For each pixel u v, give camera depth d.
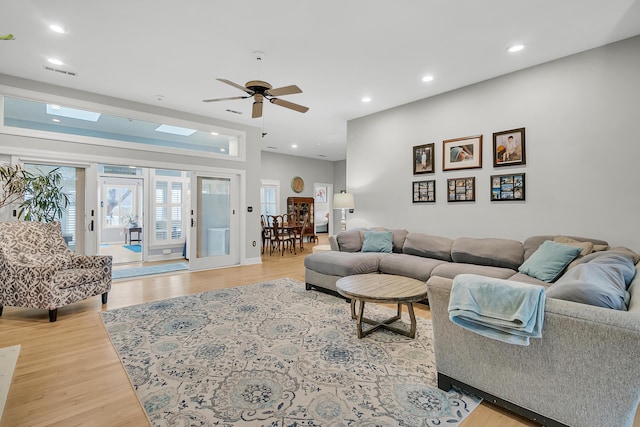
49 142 4.16
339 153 9.76
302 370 2.12
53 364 2.21
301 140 7.80
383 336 2.69
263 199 9.66
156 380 2.00
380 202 5.31
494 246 3.57
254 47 3.25
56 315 3.08
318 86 4.27
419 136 4.77
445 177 4.45
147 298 3.83
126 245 9.22
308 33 2.99
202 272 5.43
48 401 1.78
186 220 7.56
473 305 1.60
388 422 1.61
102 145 4.56
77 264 3.58
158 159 5.09
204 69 3.75
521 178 3.71
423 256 4.18
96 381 2.00
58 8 2.60
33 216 4.11
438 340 1.87
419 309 3.51
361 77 3.97
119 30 2.93
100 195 9.34
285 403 1.77
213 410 1.71
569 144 3.39
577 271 1.80
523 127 3.71
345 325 2.95
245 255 6.18
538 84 3.61
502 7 2.59
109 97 4.59
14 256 3.25
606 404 1.33
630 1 2.50
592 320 1.33
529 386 1.54
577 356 1.38
